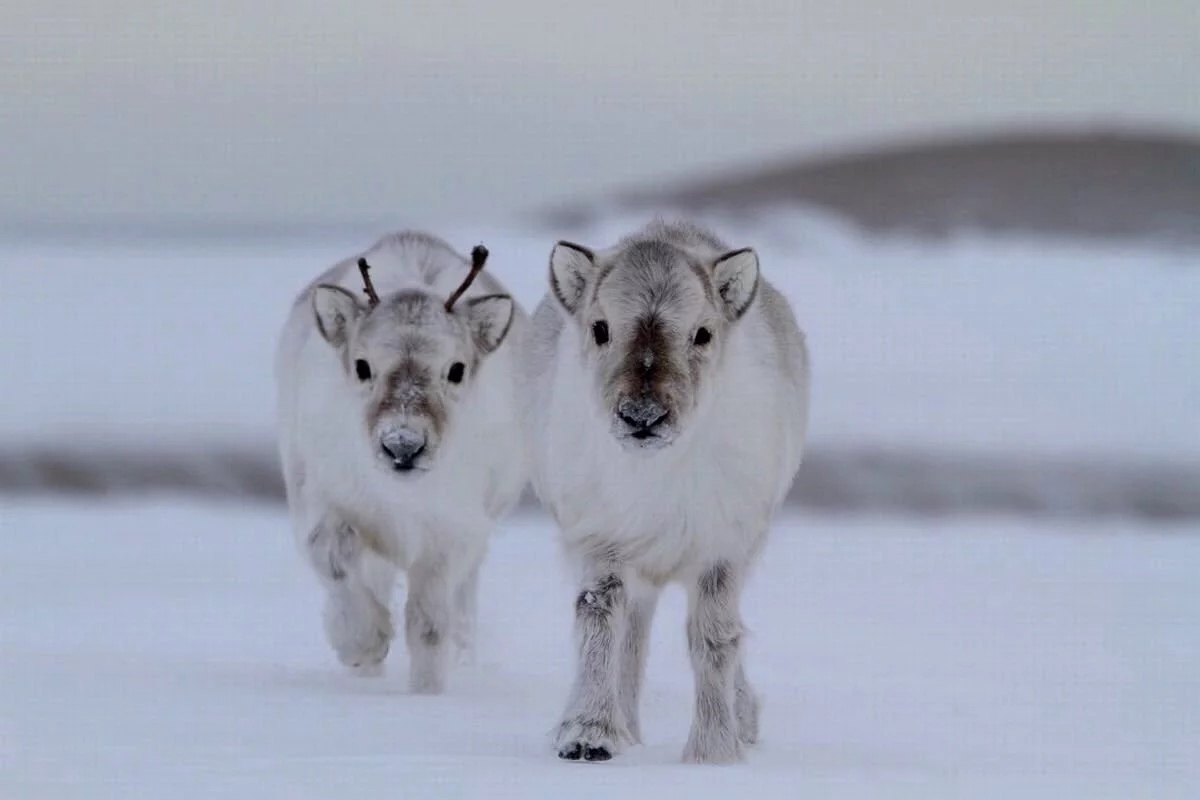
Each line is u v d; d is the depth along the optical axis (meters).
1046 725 18.25
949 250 73.50
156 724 16.84
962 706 19.58
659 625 26.69
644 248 15.56
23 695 18.69
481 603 28.97
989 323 57.31
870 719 18.62
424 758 14.83
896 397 50.03
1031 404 49.78
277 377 22.67
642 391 14.71
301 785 13.23
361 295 21.17
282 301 59.47
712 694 15.70
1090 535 41.16
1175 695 20.56
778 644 25.16
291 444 22.02
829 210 89.44
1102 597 31.11
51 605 28.30
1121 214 86.31
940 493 45.75
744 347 15.91
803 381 17.88
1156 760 16.03
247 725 16.92
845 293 61.47
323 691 19.84
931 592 31.80
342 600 21.03
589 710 15.40
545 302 17.83
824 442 47.22
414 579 20.77
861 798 13.01
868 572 34.75
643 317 15.10
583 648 15.63
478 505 20.84
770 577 33.94
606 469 15.51
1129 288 62.12
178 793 12.88
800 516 44.62
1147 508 45.16
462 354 20.02
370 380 19.64
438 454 19.22
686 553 15.78
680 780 13.76
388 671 21.83
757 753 16.25
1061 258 68.62
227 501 45.81
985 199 90.00
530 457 17.56
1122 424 48.72
